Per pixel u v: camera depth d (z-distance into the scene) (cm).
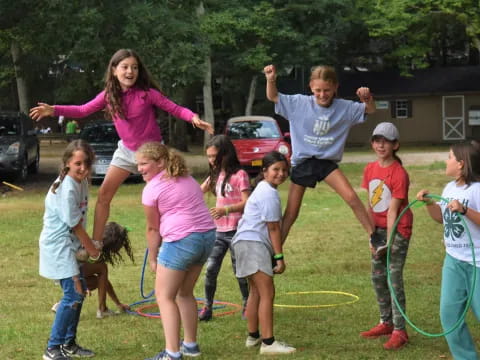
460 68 4441
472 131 4347
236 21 3170
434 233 1334
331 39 3834
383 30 3453
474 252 575
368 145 4372
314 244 1236
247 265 662
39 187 2177
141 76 688
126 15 2098
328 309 826
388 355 655
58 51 2194
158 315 802
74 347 669
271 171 673
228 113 4519
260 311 665
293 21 3531
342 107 671
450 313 588
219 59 3525
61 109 695
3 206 1752
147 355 667
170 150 630
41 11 2127
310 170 680
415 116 4388
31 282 977
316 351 669
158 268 617
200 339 718
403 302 684
